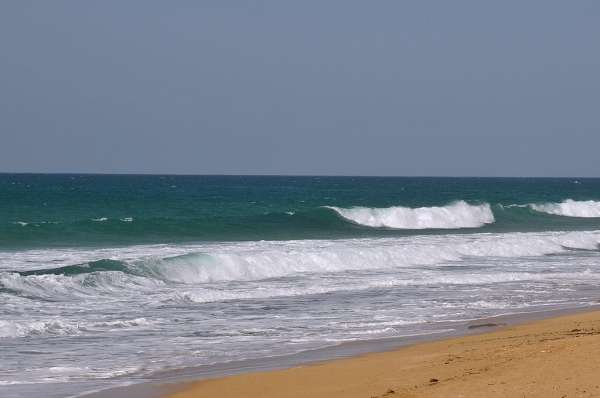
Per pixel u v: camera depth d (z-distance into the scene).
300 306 37.50
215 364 25.59
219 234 74.44
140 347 28.19
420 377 21.41
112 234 69.50
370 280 46.50
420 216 91.88
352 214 87.44
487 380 19.69
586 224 99.19
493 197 166.50
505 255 63.06
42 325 31.02
